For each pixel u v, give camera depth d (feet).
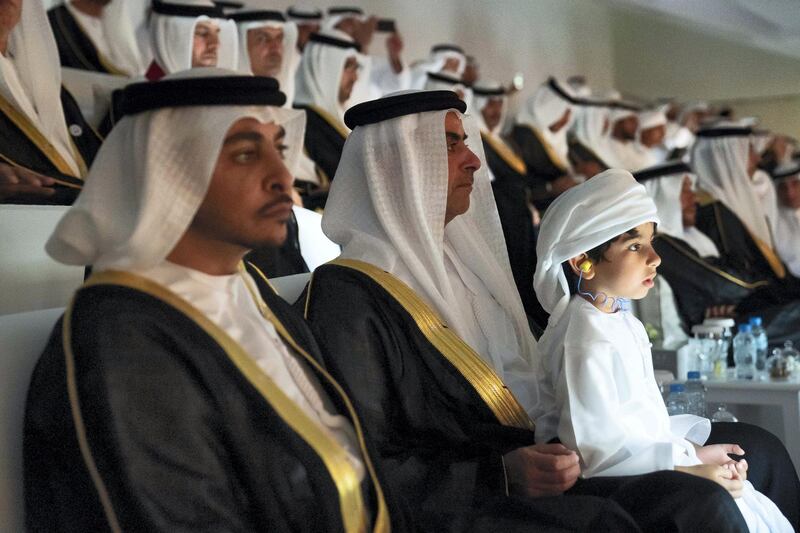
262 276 6.24
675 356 13.24
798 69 40.93
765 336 13.93
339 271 7.43
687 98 42.29
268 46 15.52
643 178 17.33
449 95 7.83
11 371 5.26
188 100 5.20
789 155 29.30
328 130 17.51
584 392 6.89
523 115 26.61
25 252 6.70
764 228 20.45
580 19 37.88
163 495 4.77
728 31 37.22
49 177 9.84
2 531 4.99
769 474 8.22
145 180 5.09
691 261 16.35
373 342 7.13
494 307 8.29
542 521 5.91
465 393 7.20
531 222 11.08
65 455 4.89
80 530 4.83
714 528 6.29
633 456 6.81
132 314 5.03
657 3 34.45
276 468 5.29
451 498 6.49
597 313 7.27
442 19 30.45
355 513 5.33
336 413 5.92
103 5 13.56
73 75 11.62
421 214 7.60
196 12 13.51
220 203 5.39
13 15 10.29
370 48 26.86
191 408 5.01
